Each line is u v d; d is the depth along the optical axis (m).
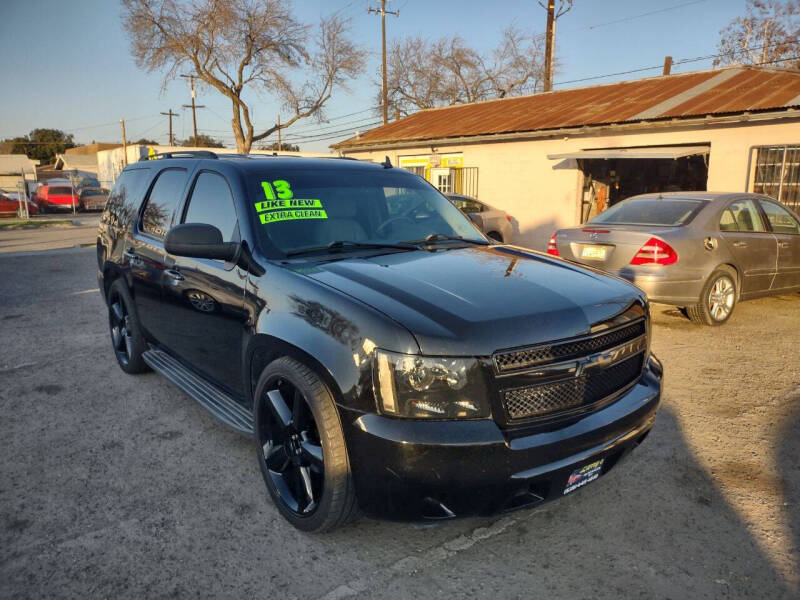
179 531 2.87
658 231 6.48
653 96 14.21
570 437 2.45
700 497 3.20
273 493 2.99
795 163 10.51
